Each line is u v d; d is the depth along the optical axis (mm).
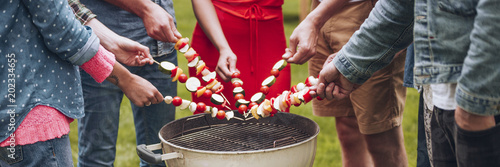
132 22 2227
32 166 1550
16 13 1463
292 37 2174
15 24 1469
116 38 1921
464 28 1365
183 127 2104
